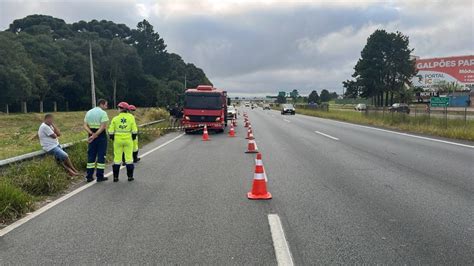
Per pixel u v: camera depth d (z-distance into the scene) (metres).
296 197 8.11
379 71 75.12
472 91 75.19
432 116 29.33
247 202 7.76
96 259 5.00
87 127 10.12
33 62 79.56
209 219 6.65
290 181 9.73
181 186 9.34
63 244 5.54
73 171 11.03
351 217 6.69
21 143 19.83
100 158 10.13
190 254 5.13
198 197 8.22
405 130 25.66
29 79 68.19
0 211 6.68
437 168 11.28
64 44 93.75
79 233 6.00
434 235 5.77
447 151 14.94
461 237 5.68
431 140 19.08
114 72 103.94
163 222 6.51
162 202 7.83
